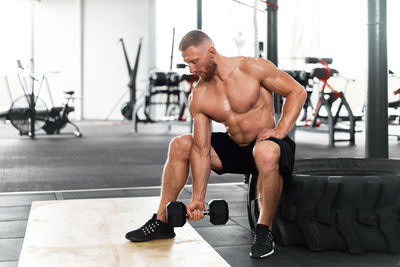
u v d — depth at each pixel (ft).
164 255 6.02
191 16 35.12
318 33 31.32
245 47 32.22
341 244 6.24
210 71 6.36
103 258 5.90
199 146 6.45
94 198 9.51
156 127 30.76
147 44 37.04
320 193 6.21
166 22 36.52
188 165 6.59
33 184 11.39
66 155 17.02
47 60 36.63
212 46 6.24
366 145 10.66
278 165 6.10
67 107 24.08
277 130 6.25
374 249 6.23
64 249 6.24
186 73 23.72
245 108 6.41
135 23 37.01
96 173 13.07
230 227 7.48
